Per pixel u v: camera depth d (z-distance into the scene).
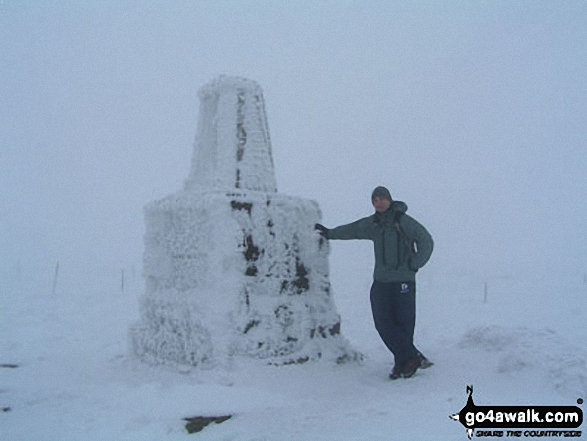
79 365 7.04
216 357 5.45
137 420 4.52
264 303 5.85
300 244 6.36
